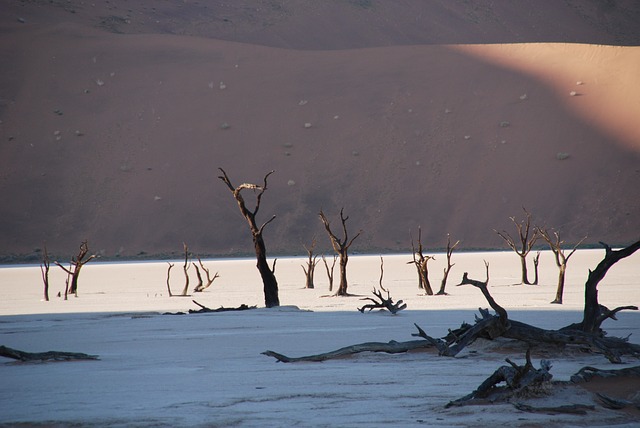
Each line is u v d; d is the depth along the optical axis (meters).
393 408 29.67
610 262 43.03
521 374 30.30
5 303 109.44
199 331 61.56
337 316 72.19
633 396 30.20
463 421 27.11
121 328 66.00
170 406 30.73
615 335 53.03
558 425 26.42
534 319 66.19
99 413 29.59
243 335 57.75
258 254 83.75
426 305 85.00
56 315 84.00
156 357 46.62
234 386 35.34
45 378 38.97
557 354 42.88
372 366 41.00
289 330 60.50
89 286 149.88
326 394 32.91
